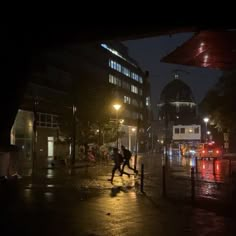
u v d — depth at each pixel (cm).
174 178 2620
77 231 1035
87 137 5175
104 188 2045
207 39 1858
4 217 1223
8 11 1995
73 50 7062
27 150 5334
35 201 1563
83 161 5103
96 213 1296
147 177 2753
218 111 4462
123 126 10100
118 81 9931
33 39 2238
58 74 6325
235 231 1047
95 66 8300
